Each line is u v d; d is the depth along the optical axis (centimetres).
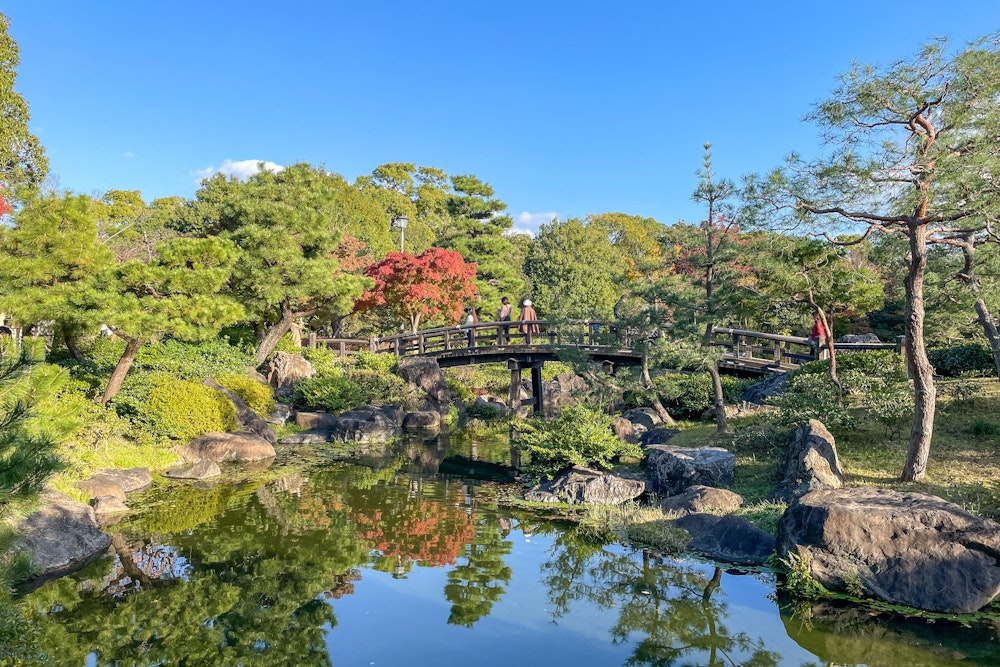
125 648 600
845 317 2306
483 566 833
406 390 2131
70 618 665
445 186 6631
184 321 1263
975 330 1650
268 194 2098
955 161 842
